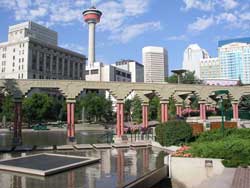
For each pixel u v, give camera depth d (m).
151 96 35.16
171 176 14.36
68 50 128.75
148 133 31.20
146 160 16.84
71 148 23.28
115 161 16.45
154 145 24.80
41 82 27.59
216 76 111.19
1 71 116.94
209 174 13.61
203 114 34.22
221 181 10.15
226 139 17.31
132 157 18.16
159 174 13.66
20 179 11.59
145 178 12.15
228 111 44.22
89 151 21.70
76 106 85.19
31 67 110.94
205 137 20.28
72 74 131.50
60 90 28.17
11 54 114.62
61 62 125.44
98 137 37.22
